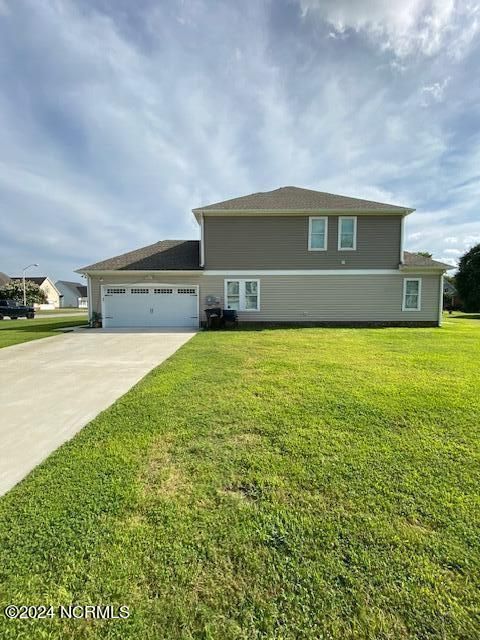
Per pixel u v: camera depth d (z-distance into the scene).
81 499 2.29
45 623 1.47
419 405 4.03
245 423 3.54
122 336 11.45
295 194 16.12
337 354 7.38
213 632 1.42
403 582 1.64
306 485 2.45
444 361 6.59
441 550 1.84
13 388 5.04
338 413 3.79
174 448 3.03
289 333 11.55
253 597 1.58
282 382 5.05
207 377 5.41
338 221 14.26
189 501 2.27
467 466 2.69
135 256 16.09
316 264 14.39
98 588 1.63
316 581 1.65
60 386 5.14
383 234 14.29
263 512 2.16
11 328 14.70
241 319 14.59
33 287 43.09
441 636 1.40
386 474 2.58
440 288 14.31
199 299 14.55
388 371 5.73
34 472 2.65
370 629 1.43
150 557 1.80
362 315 14.52
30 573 1.71
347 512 2.15
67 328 14.41
